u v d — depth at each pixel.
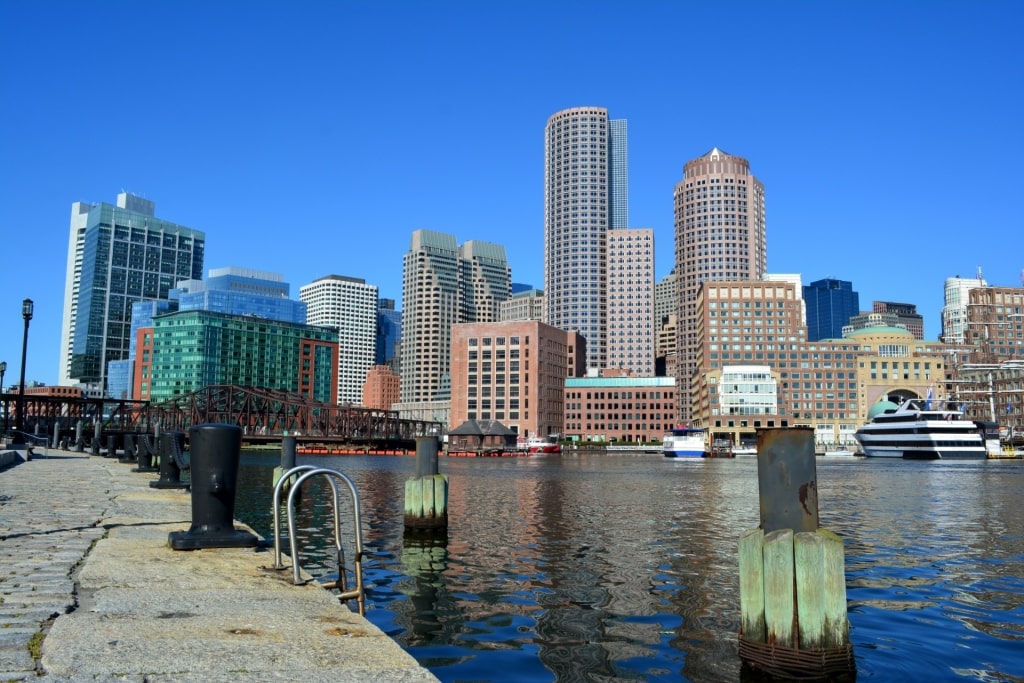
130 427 155.88
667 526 38.72
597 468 125.94
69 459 55.88
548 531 36.28
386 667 8.07
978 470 120.31
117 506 23.30
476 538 33.50
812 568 12.24
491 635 17.19
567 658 15.38
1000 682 13.92
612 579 23.94
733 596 21.42
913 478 94.69
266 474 90.69
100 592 11.43
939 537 35.41
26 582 11.98
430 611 19.50
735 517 43.41
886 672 14.40
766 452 13.03
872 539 34.66
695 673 14.41
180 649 8.57
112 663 7.99
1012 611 19.66
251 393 168.38
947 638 16.92
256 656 8.38
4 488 28.78
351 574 24.39
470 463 153.38
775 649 12.41
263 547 16.03
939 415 185.12
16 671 7.66
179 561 14.14
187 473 59.16
